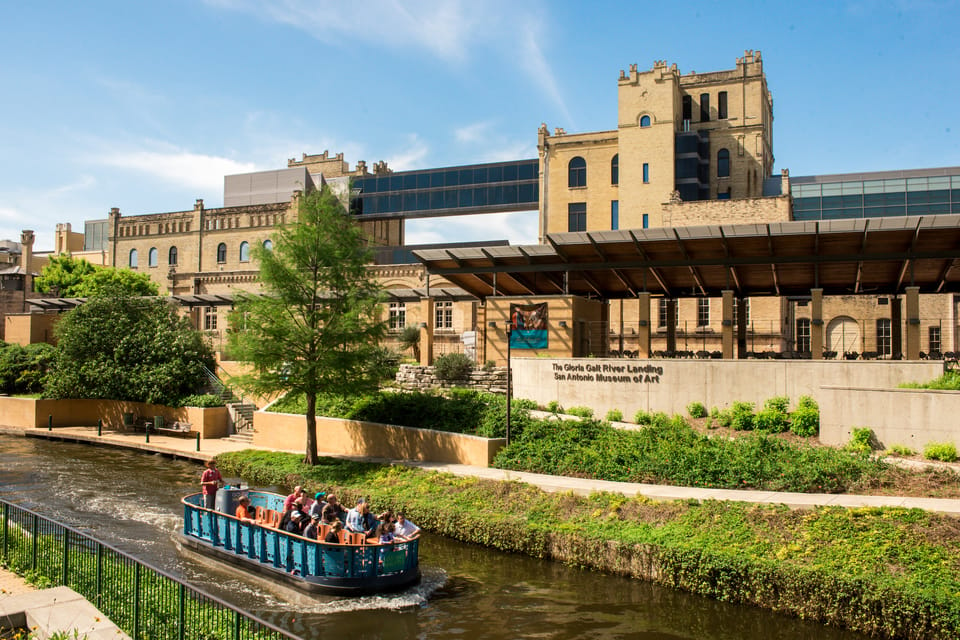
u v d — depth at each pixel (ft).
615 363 93.20
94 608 37.47
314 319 95.25
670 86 171.53
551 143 186.19
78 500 83.51
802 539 54.80
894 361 78.64
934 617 44.39
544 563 61.87
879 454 70.95
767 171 201.46
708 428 83.71
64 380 138.62
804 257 94.79
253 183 222.89
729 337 94.17
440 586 56.95
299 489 63.57
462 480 77.97
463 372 114.11
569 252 104.99
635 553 57.77
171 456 113.39
